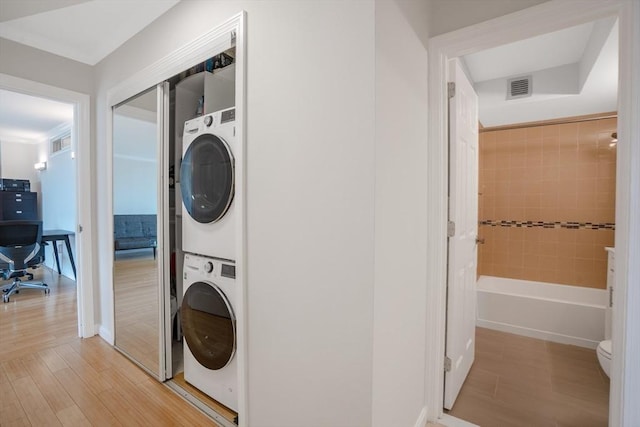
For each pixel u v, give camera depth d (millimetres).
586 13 1253
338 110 1107
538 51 2342
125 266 2312
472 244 2129
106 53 2449
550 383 1983
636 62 1157
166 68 1844
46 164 5508
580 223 3080
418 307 1532
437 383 1643
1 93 3506
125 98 2230
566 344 2543
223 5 1518
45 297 3775
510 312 2795
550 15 1319
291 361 1268
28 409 1713
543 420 1646
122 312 2361
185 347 1927
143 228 2105
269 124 1314
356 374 1085
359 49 1057
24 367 2150
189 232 1844
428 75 1612
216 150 1619
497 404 1777
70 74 2514
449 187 1709
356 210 1071
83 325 2613
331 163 1128
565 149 3139
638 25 1155
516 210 3371
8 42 2219
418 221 1505
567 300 2779
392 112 1173
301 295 1226
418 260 1516
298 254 1229
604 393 1874
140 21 2039
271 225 1317
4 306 3438
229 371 1646
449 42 1558
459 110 1771
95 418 1645
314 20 1164
